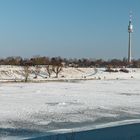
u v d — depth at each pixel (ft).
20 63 466.70
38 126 104.27
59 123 110.73
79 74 451.12
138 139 82.99
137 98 195.00
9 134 91.45
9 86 260.62
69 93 214.48
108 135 82.64
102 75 447.01
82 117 123.75
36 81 326.44
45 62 471.21
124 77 441.27
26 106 147.43
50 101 169.07
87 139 78.59
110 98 191.52
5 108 139.64
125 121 115.75
